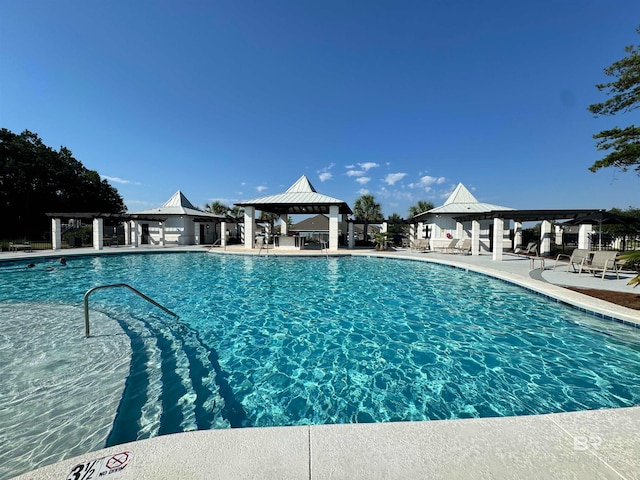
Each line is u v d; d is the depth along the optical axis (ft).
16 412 9.75
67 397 10.70
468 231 68.85
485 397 11.19
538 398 11.05
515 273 32.71
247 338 17.06
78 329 17.79
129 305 23.75
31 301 25.02
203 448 5.48
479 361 14.03
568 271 34.09
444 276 36.24
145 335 17.08
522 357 14.37
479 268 36.78
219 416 10.12
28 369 12.70
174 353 14.92
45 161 101.96
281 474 4.89
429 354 14.87
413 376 12.79
